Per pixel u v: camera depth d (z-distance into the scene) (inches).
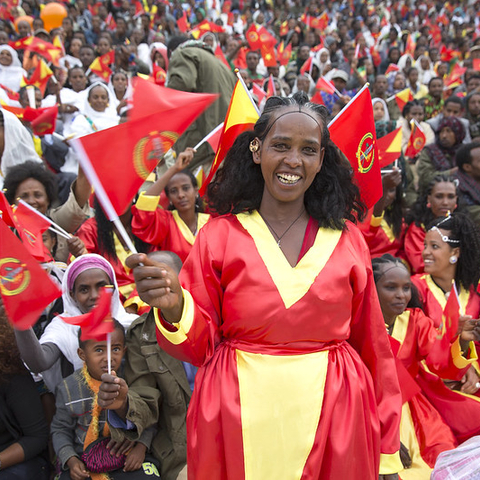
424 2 706.2
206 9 580.7
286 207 71.5
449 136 221.8
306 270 66.8
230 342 69.1
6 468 95.6
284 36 548.4
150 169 66.9
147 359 104.8
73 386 100.5
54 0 484.7
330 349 68.7
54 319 112.0
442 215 163.5
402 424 111.7
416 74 402.0
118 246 143.9
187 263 70.6
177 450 102.3
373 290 74.3
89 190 135.7
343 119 89.5
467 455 93.9
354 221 79.2
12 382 99.7
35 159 151.5
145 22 467.5
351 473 66.7
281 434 64.6
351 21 602.2
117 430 95.6
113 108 259.1
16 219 100.2
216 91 168.7
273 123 68.0
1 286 68.1
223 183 76.4
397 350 113.9
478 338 108.6
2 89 229.1
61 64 356.8
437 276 134.6
